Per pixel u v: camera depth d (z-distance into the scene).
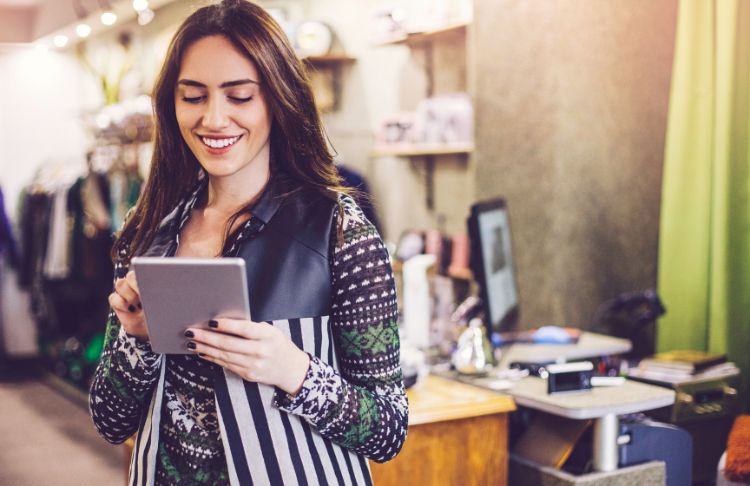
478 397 2.29
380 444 1.20
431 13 3.79
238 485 1.15
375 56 4.80
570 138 3.21
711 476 2.73
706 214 3.15
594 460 2.23
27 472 4.15
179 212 1.31
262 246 1.21
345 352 1.23
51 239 5.84
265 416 1.16
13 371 6.51
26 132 6.80
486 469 2.26
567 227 3.24
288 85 1.22
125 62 5.99
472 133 3.72
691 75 3.15
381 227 4.50
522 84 3.29
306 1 5.14
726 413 2.68
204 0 1.33
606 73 3.28
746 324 3.07
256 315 1.17
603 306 3.34
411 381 2.35
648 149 3.39
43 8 6.25
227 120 1.18
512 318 2.87
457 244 3.95
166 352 1.11
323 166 1.29
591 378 2.31
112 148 5.85
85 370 5.75
